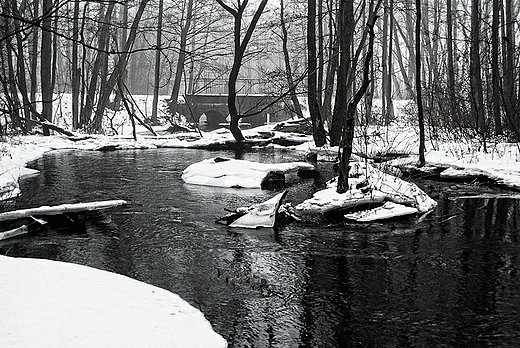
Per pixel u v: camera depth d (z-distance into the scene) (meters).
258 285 7.17
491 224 10.49
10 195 13.10
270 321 6.01
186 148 26.27
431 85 24.86
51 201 12.52
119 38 46.44
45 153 22.86
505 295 6.77
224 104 40.38
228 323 5.96
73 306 5.15
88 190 14.00
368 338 5.60
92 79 31.17
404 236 9.66
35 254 8.54
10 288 5.46
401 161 17.23
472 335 5.66
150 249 8.84
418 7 15.19
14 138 23.69
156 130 34.88
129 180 15.69
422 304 6.50
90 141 26.72
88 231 10.01
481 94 20.75
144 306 5.38
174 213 11.44
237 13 24.48
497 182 14.42
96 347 4.35
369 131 25.50
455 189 14.12
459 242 9.25
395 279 7.40
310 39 22.67
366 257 8.42
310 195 13.43
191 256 8.47
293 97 29.66
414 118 27.33
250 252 8.70
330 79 28.69
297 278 7.45
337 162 17.14
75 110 31.00
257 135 28.75
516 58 21.73
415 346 5.43
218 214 11.36
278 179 15.37
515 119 20.73
